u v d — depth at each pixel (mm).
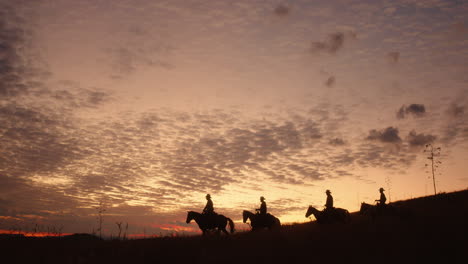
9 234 18062
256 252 13305
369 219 20828
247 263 12125
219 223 18469
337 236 14898
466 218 15188
